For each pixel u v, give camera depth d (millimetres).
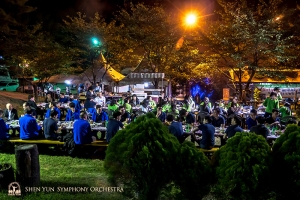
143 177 4617
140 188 4703
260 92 22000
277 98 12508
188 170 4750
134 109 13695
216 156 4969
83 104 15172
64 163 8500
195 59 20844
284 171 4559
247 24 18312
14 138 9719
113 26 24453
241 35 18094
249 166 4496
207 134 8484
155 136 4711
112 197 5711
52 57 23000
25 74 25562
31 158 6160
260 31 17500
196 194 4848
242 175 4496
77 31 23609
